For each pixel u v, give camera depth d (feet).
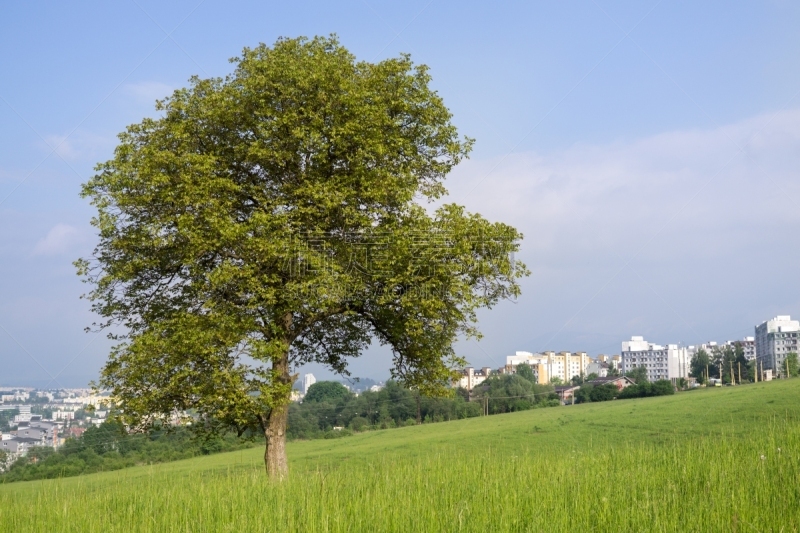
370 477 47.34
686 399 223.30
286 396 65.62
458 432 201.05
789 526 27.20
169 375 62.13
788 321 544.62
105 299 68.59
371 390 355.97
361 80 69.21
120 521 36.83
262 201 64.54
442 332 68.80
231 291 63.87
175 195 61.41
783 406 159.33
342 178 64.80
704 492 34.50
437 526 30.07
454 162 74.18
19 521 39.22
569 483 40.78
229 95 65.57
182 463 137.08
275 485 44.55
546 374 611.06
